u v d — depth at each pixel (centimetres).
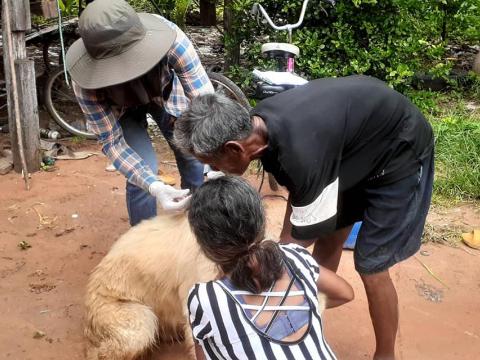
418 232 266
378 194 257
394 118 245
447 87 708
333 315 350
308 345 184
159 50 284
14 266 397
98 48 278
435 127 573
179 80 333
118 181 520
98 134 320
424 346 325
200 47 838
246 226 178
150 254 287
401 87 636
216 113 211
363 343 329
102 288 300
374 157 247
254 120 223
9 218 456
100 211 469
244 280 184
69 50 305
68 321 347
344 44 612
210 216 178
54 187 507
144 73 279
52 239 430
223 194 179
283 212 470
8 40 500
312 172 222
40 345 327
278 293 187
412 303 362
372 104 241
